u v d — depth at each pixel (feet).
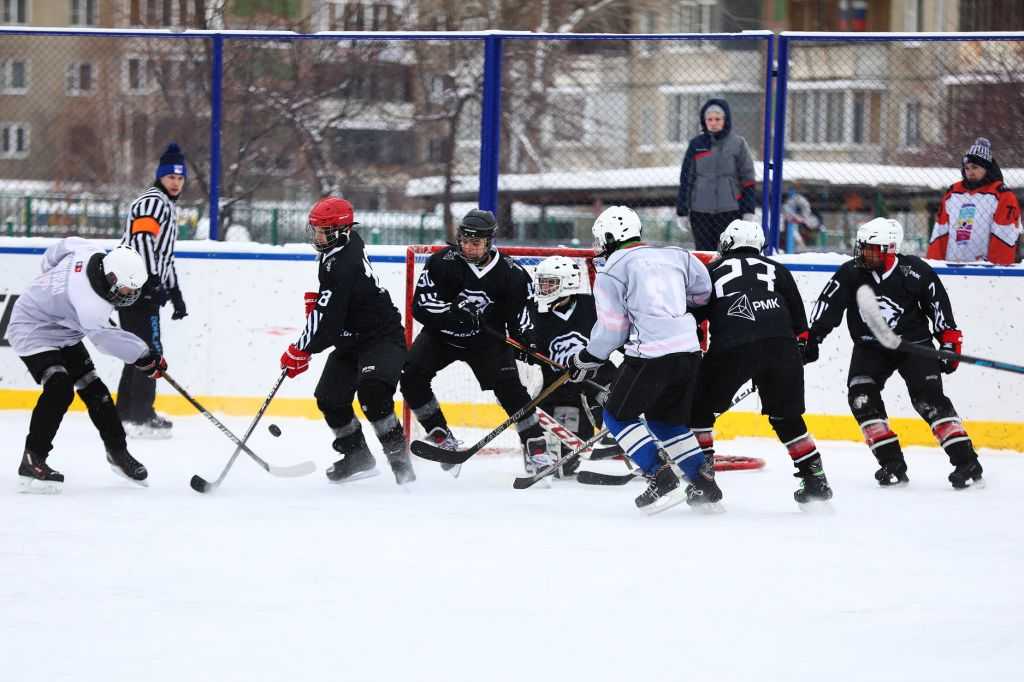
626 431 55.26
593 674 34.14
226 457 70.33
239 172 88.12
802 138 83.46
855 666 34.88
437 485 62.85
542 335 65.41
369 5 131.34
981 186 78.48
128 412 76.95
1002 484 65.00
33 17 157.58
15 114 90.33
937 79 81.66
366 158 87.97
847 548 48.93
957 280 78.02
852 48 82.23
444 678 33.78
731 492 62.13
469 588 42.50
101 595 41.37
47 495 58.34
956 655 35.88
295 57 87.15
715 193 82.94
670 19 154.20
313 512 55.31
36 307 58.13
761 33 81.71
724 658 35.47
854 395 64.90
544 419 64.69
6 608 39.88
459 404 78.89
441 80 86.99
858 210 84.23
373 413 61.00
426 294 61.67
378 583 43.09
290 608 40.09
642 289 54.70
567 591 42.27
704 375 57.82
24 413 84.74
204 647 36.19
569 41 83.66
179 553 47.06
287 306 83.41
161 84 88.94
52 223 90.94
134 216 74.18
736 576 44.39
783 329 56.34
